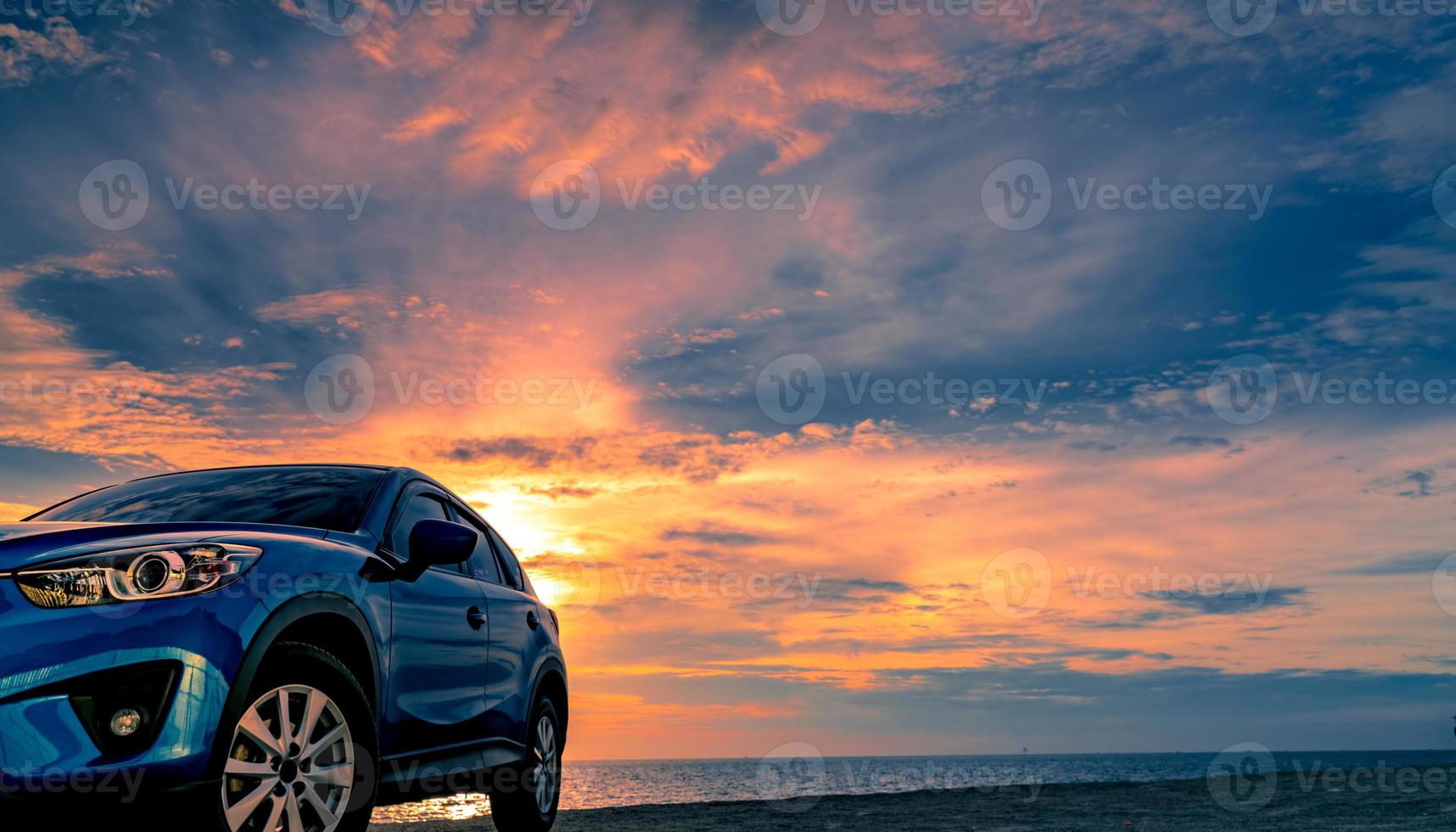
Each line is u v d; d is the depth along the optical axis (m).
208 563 3.02
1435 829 5.79
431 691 4.05
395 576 3.89
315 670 3.20
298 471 4.46
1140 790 10.27
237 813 2.91
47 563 2.85
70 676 2.71
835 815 7.95
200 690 2.84
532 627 5.36
